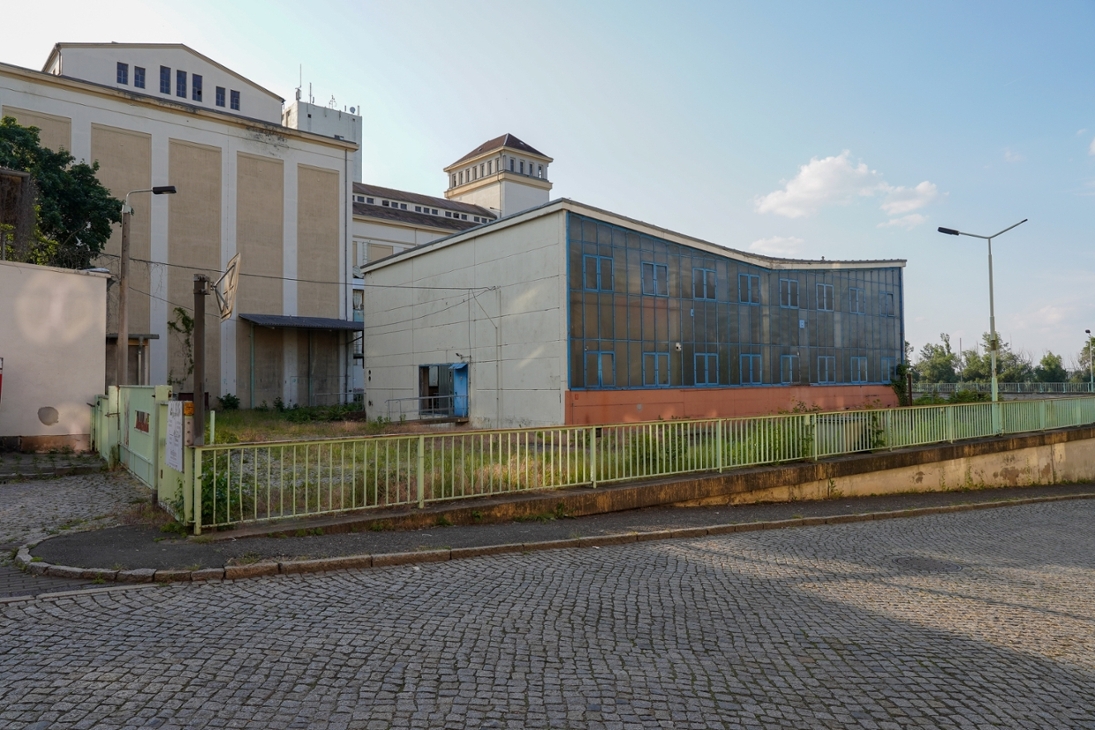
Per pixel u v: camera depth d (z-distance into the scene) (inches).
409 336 1362.0
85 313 709.3
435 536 347.6
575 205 991.0
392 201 2780.5
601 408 1016.2
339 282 1903.3
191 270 1660.9
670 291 1145.4
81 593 242.2
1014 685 183.2
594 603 246.7
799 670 188.5
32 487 476.7
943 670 192.4
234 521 334.6
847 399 1503.4
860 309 1552.7
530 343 1043.3
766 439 552.1
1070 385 2549.2
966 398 1409.9
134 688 161.9
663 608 243.3
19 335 666.8
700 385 1185.4
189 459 325.4
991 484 728.3
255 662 179.9
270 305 1782.7
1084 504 636.1
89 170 1263.5
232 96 1968.5
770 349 1346.0
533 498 410.6
